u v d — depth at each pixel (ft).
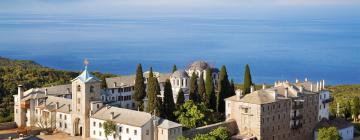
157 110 547.90
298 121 589.73
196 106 558.97
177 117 559.79
